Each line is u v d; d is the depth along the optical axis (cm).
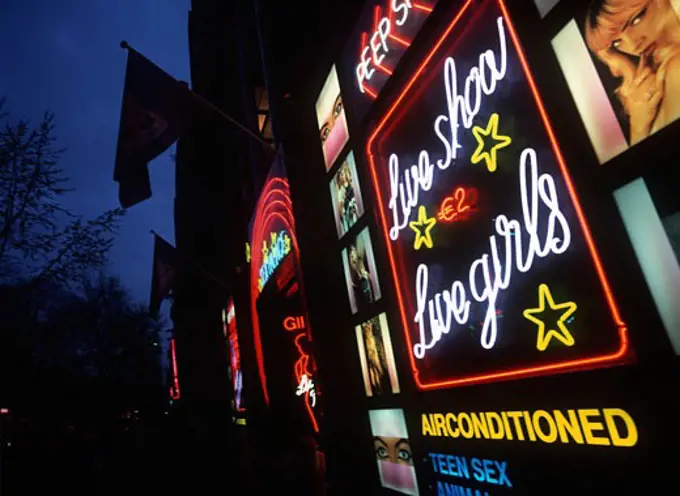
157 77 817
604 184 310
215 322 3070
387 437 631
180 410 3766
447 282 488
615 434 307
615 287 302
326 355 796
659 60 277
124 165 832
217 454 1878
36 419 1984
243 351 1773
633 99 292
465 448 466
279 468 1129
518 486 393
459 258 469
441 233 496
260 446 1531
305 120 924
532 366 376
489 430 430
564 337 345
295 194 895
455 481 481
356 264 708
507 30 391
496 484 420
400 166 576
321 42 876
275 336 1429
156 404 3747
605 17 309
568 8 335
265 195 1332
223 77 2267
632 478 296
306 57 930
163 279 1642
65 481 1438
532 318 374
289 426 1328
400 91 571
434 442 517
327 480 775
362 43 679
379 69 627
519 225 387
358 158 686
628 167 294
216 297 2850
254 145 1582
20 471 1566
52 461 1759
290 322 1439
